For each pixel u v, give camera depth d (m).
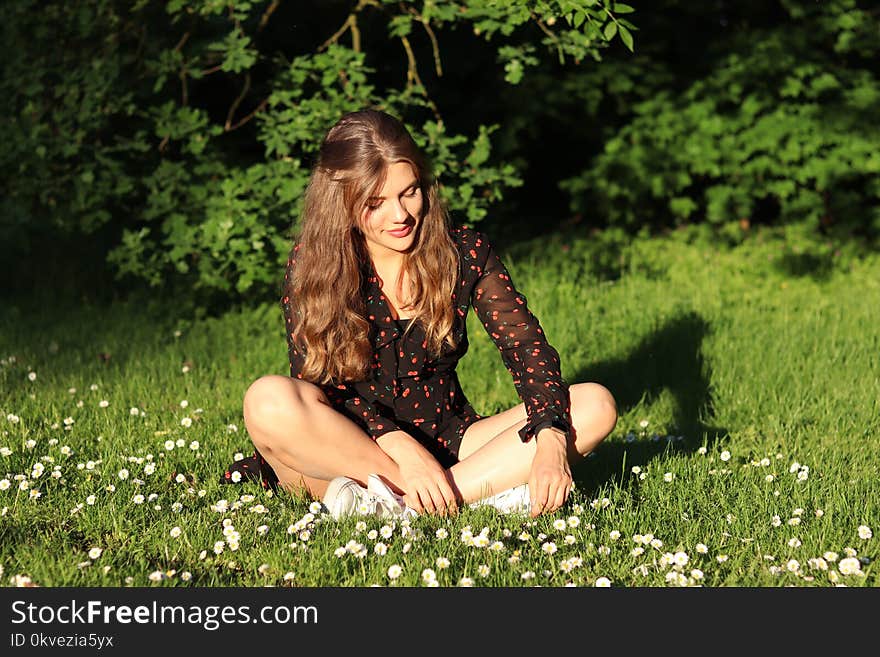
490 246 4.52
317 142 8.05
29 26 9.20
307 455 4.26
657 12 12.12
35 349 7.68
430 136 8.24
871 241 11.47
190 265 8.97
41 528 4.31
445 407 4.63
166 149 9.12
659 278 9.97
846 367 7.02
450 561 3.92
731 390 6.53
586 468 5.18
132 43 9.02
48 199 9.20
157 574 3.77
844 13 11.36
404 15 8.50
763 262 10.47
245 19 8.47
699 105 11.45
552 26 8.34
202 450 5.43
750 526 4.30
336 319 4.30
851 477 5.02
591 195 12.04
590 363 7.20
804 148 11.07
